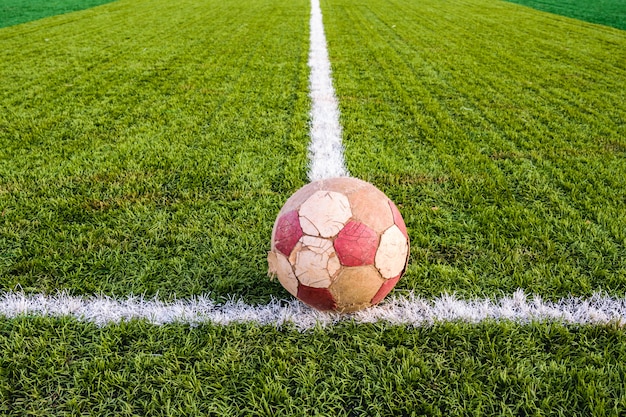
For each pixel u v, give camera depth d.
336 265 1.73
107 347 1.81
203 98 5.13
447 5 13.91
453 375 1.69
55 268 2.30
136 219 2.72
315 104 4.92
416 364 1.74
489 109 4.88
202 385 1.66
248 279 2.21
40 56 7.14
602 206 2.87
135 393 1.65
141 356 1.78
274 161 3.51
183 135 4.04
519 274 2.22
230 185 3.12
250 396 1.62
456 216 2.77
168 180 3.21
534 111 4.82
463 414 1.56
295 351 1.80
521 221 2.69
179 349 1.81
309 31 9.44
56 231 2.61
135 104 4.92
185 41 8.42
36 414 1.57
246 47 7.91
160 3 13.72
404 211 2.82
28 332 1.89
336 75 6.16
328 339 1.85
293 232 1.79
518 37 9.06
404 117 4.58
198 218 2.73
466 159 3.57
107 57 7.12
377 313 1.99
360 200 1.83
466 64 6.89
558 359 1.76
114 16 11.23
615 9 13.74
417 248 2.43
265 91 5.40
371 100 5.12
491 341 1.85
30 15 11.34
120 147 3.77
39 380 1.69
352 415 1.58
